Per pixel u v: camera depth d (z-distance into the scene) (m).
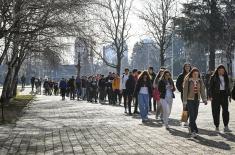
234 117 23.19
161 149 12.93
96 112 28.02
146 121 21.16
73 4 23.94
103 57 60.78
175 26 61.94
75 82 47.44
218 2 62.19
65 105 36.28
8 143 14.62
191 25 61.81
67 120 22.72
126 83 26.03
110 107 33.19
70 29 25.03
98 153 12.47
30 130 18.25
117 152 12.56
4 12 21.75
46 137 16.02
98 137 15.78
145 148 13.16
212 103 17.17
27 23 23.11
